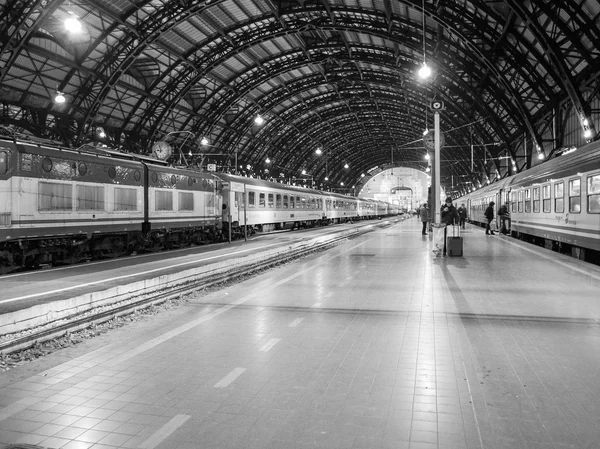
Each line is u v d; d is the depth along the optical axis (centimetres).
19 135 1300
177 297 892
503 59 2950
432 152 1645
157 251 1886
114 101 3600
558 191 1648
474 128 4322
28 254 1279
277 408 383
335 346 555
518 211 2347
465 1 2602
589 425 347
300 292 923
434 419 360
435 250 1520
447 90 4206
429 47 3328
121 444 327
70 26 2214
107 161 1565
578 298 815
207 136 4550
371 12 3086
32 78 2917
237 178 2806
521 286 938
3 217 1184
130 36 3081
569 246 1761
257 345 564
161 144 2958
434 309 742
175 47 3462
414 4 2695
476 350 532
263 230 3388
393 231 3341
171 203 1944
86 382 450
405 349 539
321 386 430
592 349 532
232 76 4247
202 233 2270
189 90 4159
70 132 3384
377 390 418
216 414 373
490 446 317
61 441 333
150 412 379
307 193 4338
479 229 3506
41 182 1295
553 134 2980
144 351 549
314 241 2023
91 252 1559
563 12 2200
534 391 413
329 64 4603
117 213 1605
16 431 349
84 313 743
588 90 2361
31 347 574
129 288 866
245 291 954
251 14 3372
